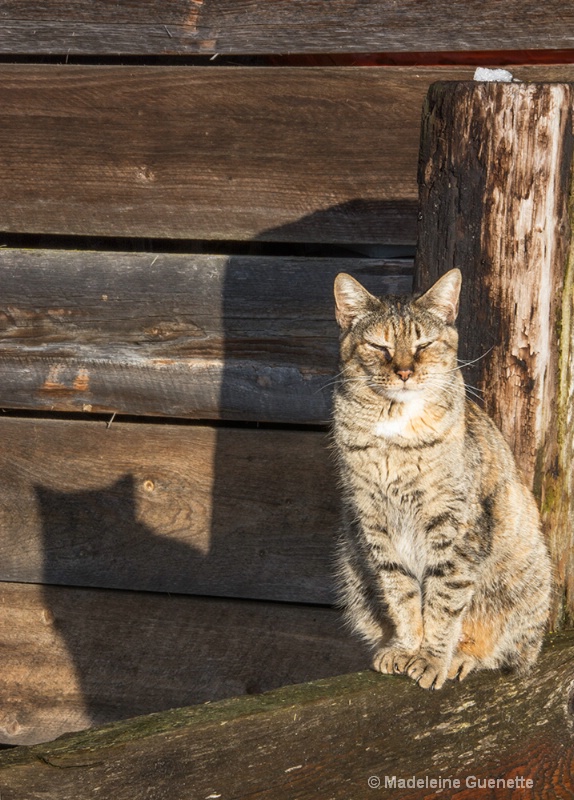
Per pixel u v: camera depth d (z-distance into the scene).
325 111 5.44
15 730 6.14
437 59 5.46
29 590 6.09
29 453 6.00
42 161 5.77
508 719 4.04
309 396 5.68
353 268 5.62
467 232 4.05
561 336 4.10
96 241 6.09
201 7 5.49
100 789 3.24
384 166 5.42
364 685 3.87
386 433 4.52
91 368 5.86
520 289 4.04
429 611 4.49
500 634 4.52
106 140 5.69
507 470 4.30
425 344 4.59
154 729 3.42
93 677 6.05
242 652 5.91
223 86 5.52
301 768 3.55
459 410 4.44
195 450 5.86
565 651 4.23
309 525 5.77
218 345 5.76
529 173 3.91
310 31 5.41
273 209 5.59
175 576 5.95
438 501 4.50
